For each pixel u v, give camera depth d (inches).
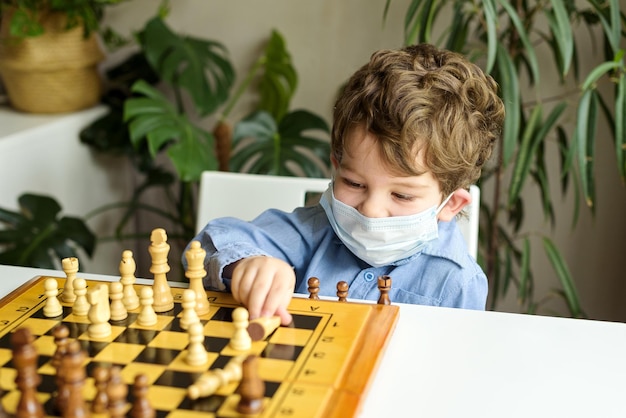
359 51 86.1
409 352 32.0
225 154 88.8
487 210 79.0
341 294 36.3
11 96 84.9
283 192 53.9
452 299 44.9
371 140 40.0
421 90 40.9
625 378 30.3
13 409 25.5
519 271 87.0
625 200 81.4
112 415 24.2
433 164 40.8
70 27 80.5
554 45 73.3
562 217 83.9
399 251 43.3
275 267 35.6
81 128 85.5
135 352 30.1
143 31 85.3
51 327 32.6
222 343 30.9
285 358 29.2
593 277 84.6
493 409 27.9
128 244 97.9
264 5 88.1
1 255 72.2
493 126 46.7
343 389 27.1
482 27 77.7
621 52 65.4
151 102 78.0
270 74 88.1
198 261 34.7
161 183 89.6
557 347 32.7
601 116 79.5
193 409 25.6
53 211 75.7
